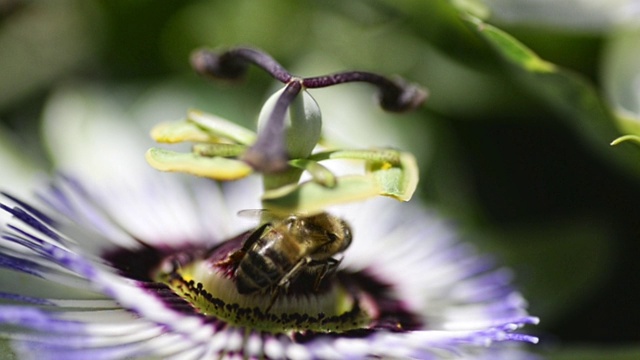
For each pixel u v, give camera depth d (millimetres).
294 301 227
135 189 254
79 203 238
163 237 245
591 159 283
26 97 294
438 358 230
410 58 289
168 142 227
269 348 222
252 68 291
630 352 246
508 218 283
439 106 286
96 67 298
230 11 297
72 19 301
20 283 234
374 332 228
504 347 243
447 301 240
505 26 266
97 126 281
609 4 264
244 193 260
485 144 287
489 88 280
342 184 216
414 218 255
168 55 298
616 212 281
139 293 226
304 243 224
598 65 270
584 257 269
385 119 283
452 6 261
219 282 227
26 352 212
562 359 248
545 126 285
